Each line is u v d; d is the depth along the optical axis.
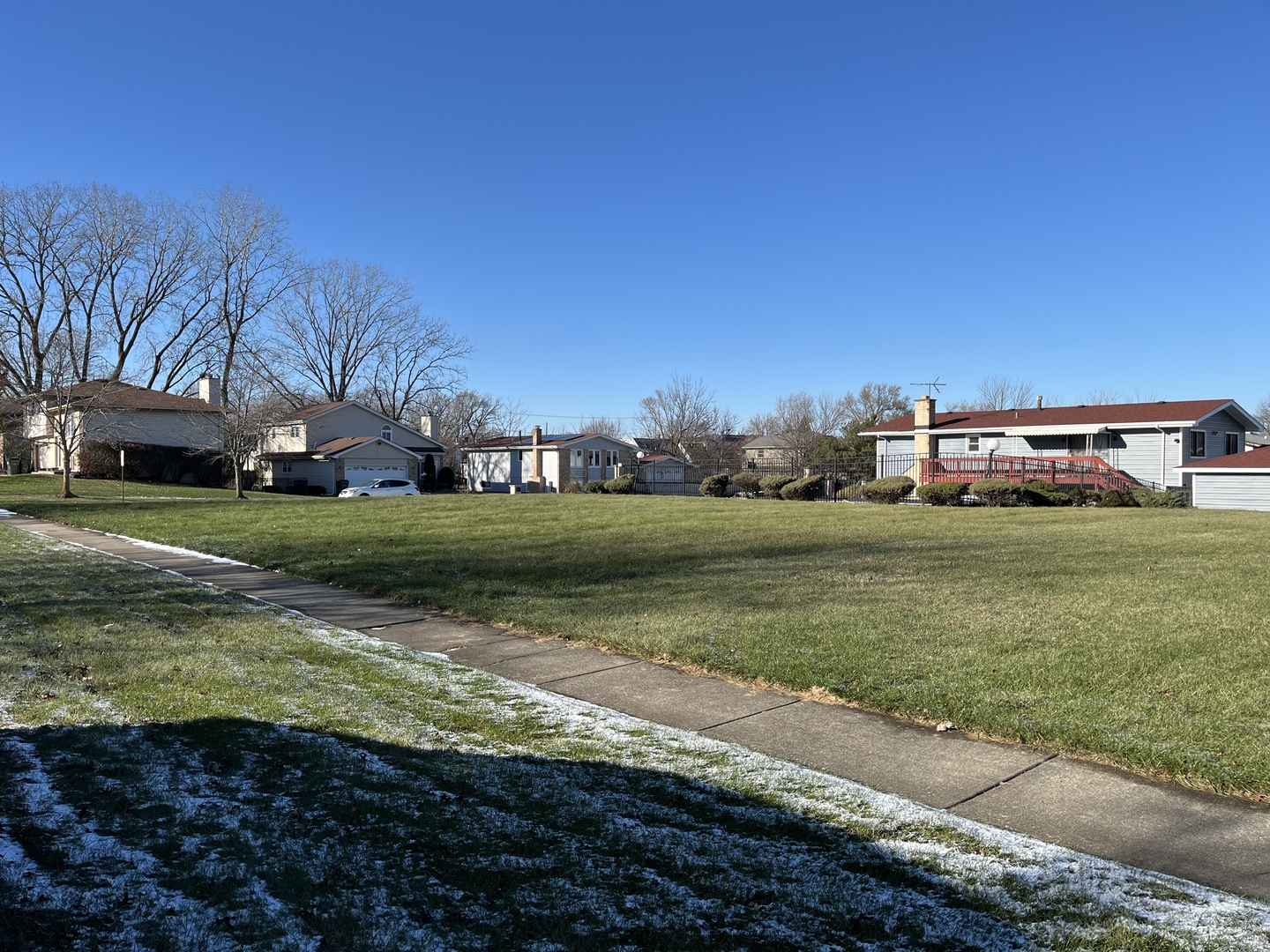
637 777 5.04
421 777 5.00
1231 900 3.63
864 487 30.22
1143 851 4.12
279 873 3.84
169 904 3.56
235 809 4.54
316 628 9.27
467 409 79.75
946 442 37.88
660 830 4.31
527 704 6.52
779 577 11.54
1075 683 6.49
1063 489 26.45
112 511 23.64
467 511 23.50
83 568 13.79
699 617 9.09
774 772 5.10
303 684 7.05
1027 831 4.35
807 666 7.15
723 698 6.69
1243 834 4.29
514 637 8.88
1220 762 5.00
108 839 4.18
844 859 4.02
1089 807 4.62
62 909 3.52
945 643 7.71
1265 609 8.69
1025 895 3.68
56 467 45.22
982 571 11.61
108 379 45.84
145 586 11.97
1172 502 25.20
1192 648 7.27
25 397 40.69
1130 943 3.30
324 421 51.09
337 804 4.61
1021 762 5.29
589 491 45.72
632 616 9.30
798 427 71.06
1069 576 10.99
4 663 7.67
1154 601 9.22
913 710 6.16
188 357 53.62
